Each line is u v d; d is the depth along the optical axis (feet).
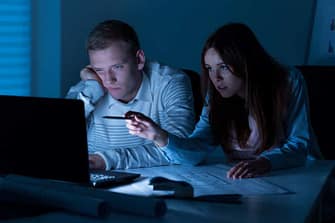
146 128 5.48
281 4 10.46
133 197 3.62
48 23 8.66
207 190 4.47
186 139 5.84
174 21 10.39
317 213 4.59
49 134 4.20
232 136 6.22
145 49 10.18
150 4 10.07
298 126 6.05
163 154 5.74
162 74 6.67
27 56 8.78
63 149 4.18
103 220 3.49
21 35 8.69
